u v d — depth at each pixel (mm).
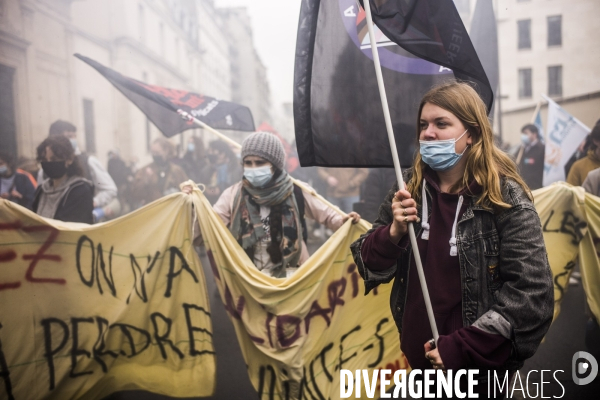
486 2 4973
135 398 3291
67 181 4398
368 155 2607
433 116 1924
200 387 3209
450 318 1909
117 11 17297
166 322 3219
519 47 19000
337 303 3176
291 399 3053
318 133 2568
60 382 3008
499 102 12883
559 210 3592
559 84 16938
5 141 10602
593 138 5523
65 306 3039
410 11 2391
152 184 9344
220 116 4730
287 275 3422
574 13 13664
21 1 11445
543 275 1754
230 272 3139
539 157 8102
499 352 1749
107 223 3148
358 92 2600
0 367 2859
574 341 4227
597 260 3547
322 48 2574
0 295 2875
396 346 3275
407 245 1995
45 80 12641
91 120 15305
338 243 3162
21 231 2953
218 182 9602
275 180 3438
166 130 4652
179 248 3240
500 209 1833
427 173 2018
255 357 3102
